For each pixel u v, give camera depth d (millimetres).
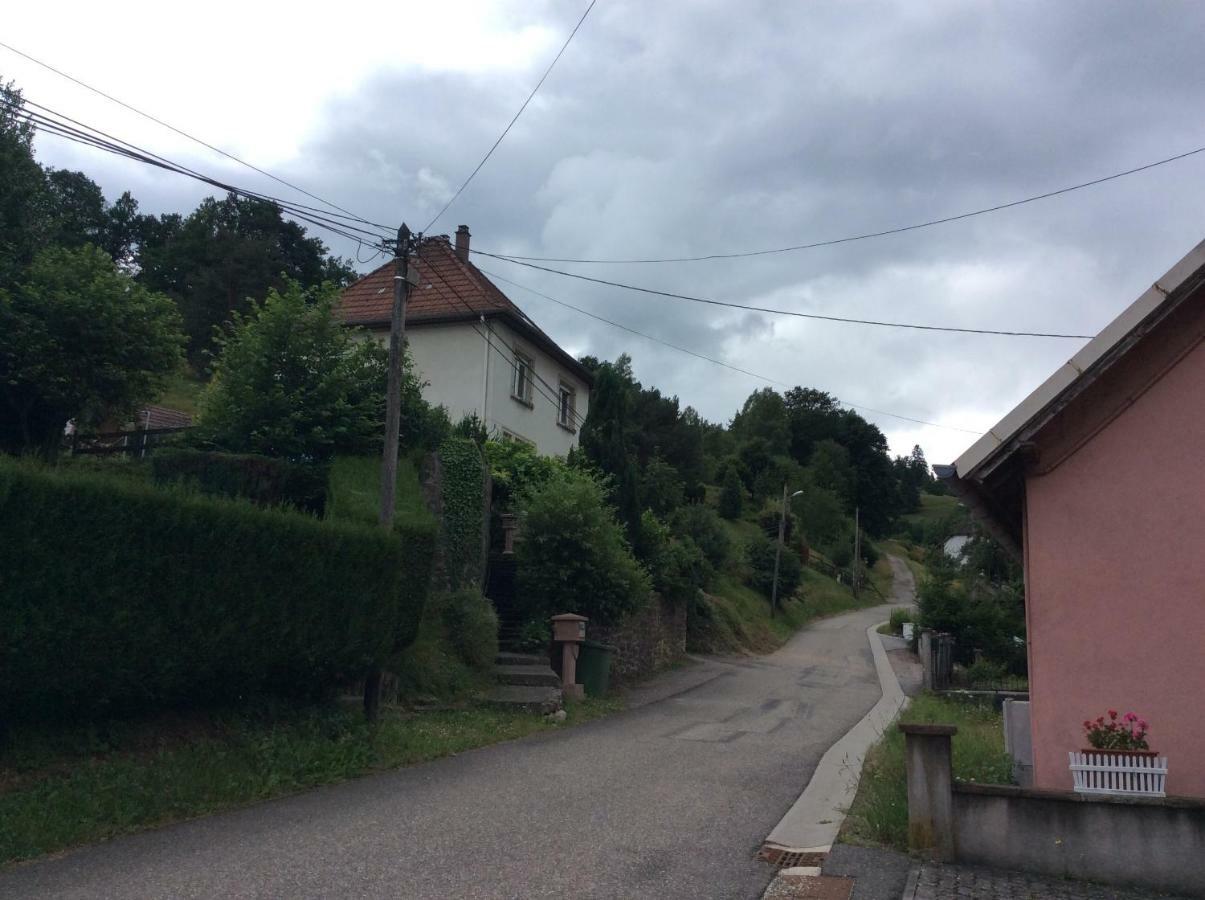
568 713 14430
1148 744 6953
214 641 8453
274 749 9070
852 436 93812
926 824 6512
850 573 66750
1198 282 7125
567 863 6500
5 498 6617
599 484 19219
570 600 17641
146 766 7938
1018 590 24453
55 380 14766
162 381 16734
